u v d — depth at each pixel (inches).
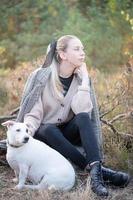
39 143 164.4
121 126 205.2
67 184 161.0
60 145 168.6
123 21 369.4
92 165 163.8
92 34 364.5
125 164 184.5
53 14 395.2
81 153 174.6
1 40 394.9
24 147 161.5
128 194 166.1
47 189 159.8
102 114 206.1
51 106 175.2
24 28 392.8
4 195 161.2
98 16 380.5
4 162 184.5
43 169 161.6
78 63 173.5
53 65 175.8
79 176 175.2
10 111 218.8
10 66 359.3
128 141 197.2
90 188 162.9
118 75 242.8
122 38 370.3
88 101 171.2
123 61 354.9
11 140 160.2
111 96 218.5
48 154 162.9
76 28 359.3
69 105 174.6
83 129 165.8
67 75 176.1
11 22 403.9
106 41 365.7
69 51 172.7
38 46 372.2
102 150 182.7
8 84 233.6
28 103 175.0
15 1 409.7
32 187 162.1
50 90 175.3
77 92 173.5
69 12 386.0
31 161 161.9
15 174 171.5
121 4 367.6
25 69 236.4
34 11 402.3
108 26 374.3
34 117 173.6
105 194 159.5
